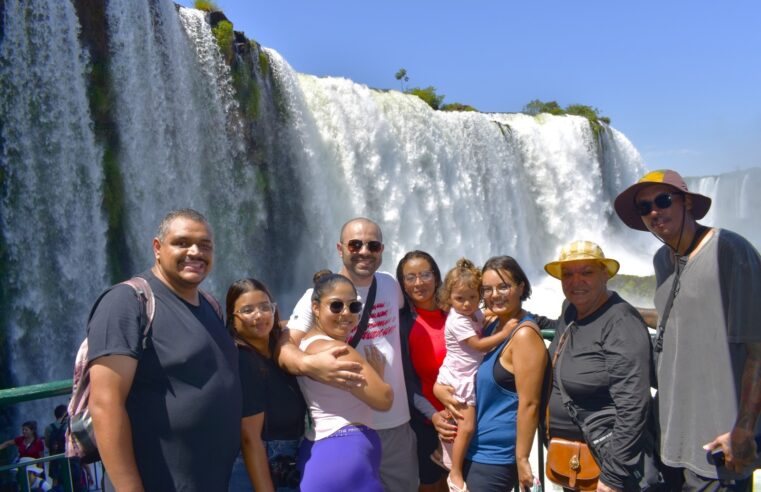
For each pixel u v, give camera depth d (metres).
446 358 3.84
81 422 2.67
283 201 20.33
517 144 29.48
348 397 3.22
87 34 14.51
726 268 2.99
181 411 2.69
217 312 3.10
